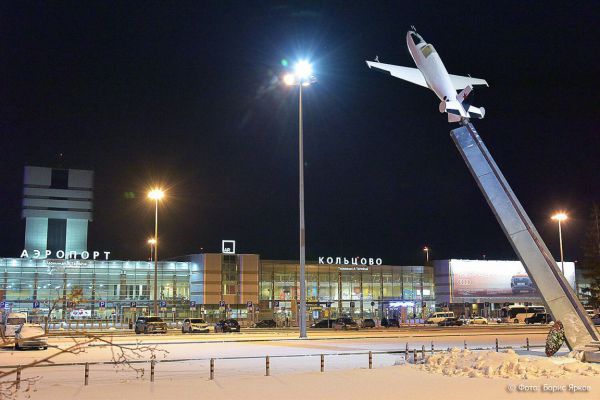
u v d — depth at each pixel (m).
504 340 43.56
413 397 14.70
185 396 15.28
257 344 38.62
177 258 103.62
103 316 90.56
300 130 44.75
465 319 97.25
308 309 101.12
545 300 23.83
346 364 24.64
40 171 102.31
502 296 112.38
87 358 28.83
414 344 38.31
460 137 28.64
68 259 90.12
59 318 85.12
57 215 102.12
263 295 102.00
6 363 26.03
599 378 17.41
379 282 110.25
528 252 25.03
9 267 86.81
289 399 14.66
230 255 98.81
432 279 113.69
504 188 26.69
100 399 14.84
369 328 76.88
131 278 93.69
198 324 61.16
